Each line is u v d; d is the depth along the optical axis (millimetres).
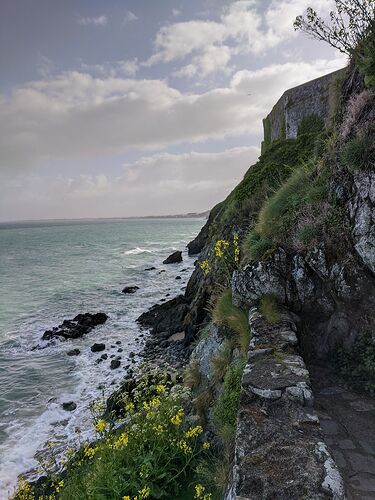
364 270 4613
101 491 4348
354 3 5242
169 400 5871
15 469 8391
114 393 9594
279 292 5578
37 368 14141
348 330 4828
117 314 21031
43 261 47375
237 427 3414
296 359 4293
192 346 13656
